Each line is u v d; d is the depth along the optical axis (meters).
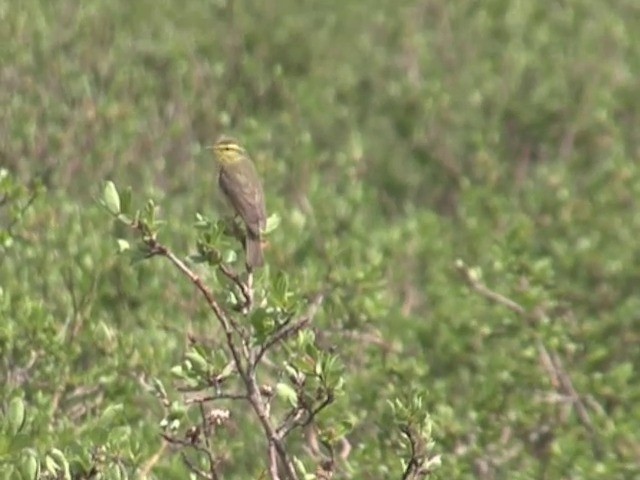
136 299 16.78
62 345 14.93
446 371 18.08
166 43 25.02
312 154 22.44
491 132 26.48
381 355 16.94
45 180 19.94
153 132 21.97
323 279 16.97
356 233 20.17
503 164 26.14
